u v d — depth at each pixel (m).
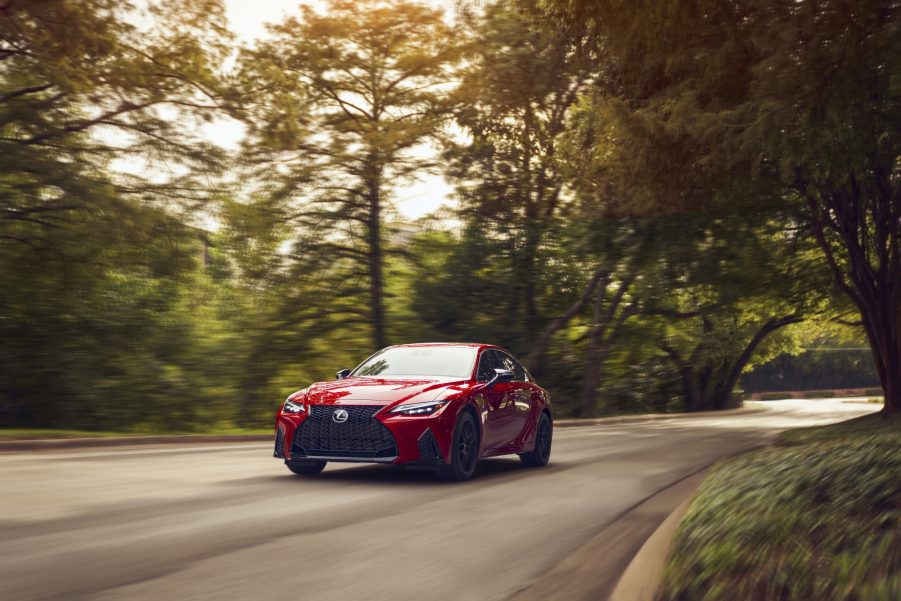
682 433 24.28
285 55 35.94
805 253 32.34
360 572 6.01
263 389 36.44
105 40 25.23
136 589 5.42
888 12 11.58
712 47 13.48
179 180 28.78
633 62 14.71
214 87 28.84
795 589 4.33
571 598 5.44
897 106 12.98
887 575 4.30
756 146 14.37
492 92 35.09
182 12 27.62
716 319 54.06
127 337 29.88
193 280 30.38
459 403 10.95
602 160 18.22
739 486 7.64
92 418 28.59
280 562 6.26
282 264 36.00
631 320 45.19
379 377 11.70
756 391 104.81
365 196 36.31
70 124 27.00
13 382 27.61
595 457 15.38
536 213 37.59
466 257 37.94
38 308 28.27
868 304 25.77
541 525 8.09
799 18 11.87
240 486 10.37
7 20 24.05
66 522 7.71
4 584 5.49
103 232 26.95
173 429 31.27
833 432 18.12
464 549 6.92
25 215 27.02
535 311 40.12
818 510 6.00
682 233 28.58
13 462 12.64
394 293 38.75
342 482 10.89
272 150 32.22
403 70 36.19
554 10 13.17
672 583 4.85
